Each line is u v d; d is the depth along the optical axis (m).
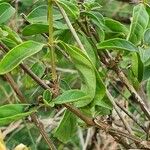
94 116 0.60
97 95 0.55
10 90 0.98
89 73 0.53
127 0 0.79
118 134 0.60
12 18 0.79
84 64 0.53
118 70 0.66
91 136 0.96
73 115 0.62
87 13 0.61
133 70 0.62
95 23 0.61
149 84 0.59
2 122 0.50
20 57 0.50
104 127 0.58
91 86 0.53
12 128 0.88
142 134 0.77
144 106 0.65
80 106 0.55
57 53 0.64
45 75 0.65
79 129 0.99
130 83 0.66
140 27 0.59
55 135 0.63
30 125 0.92
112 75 0.77
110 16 0.93
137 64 0.62
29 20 0.62
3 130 0.88
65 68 0.94
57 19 0.60
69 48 0.52
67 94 0.52
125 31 0.63
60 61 0.72
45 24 0.59
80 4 0.65
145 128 0.69
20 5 0.83
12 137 0.92
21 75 0.81
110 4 0.93
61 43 0.53
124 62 0.67
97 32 0.64
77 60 0.53
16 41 0.61
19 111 0.51
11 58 0.50
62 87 0.62
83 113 0.57
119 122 0.74
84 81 0.54
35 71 0.65
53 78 0.55
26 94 0.72
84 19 0.62
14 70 0.67
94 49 0.63
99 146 0.95
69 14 0.59
